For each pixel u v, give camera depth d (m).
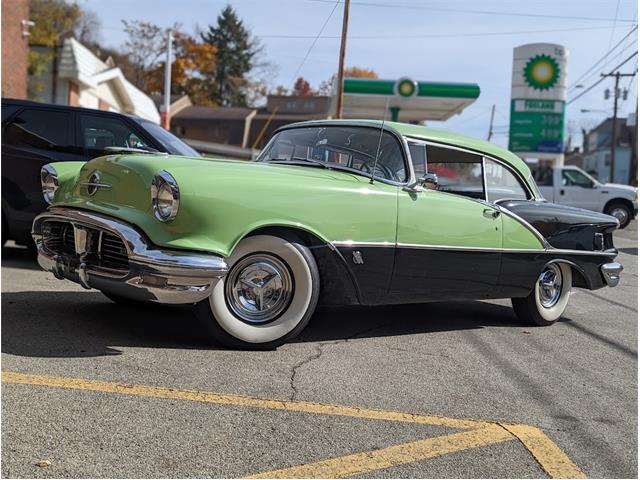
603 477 2.81
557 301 5.81
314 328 5.08
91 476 2.54
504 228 5.19
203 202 3.82
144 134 7.20
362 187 4.41
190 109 51.22
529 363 4.50
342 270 4.36
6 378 3.45
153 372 3.70
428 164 5.23
